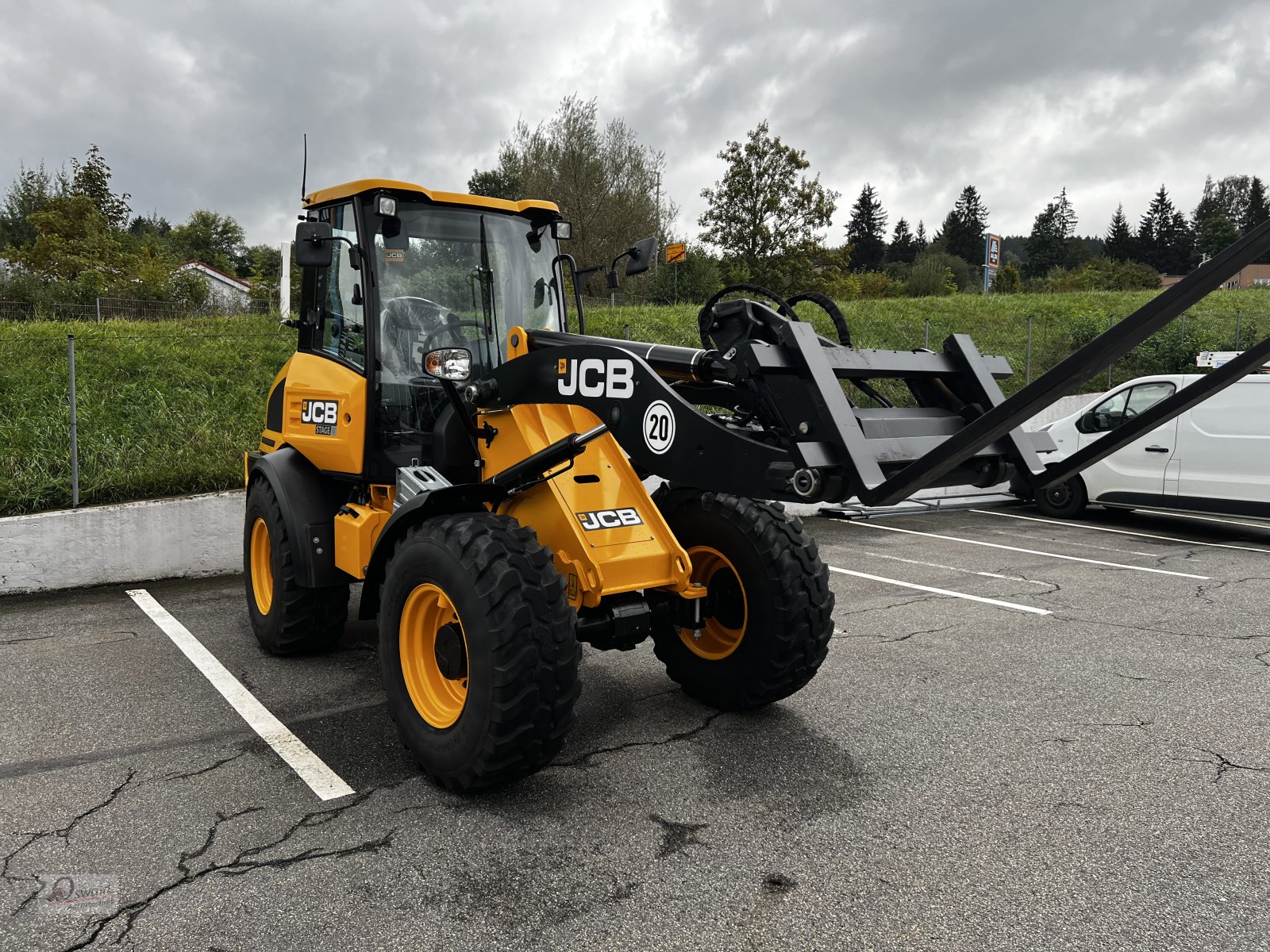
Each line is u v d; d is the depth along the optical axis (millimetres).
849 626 5688
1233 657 5074
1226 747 3789
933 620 5828
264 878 2723
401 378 4277
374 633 5523
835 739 3842
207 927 2475
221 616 5863
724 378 3434
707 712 4156
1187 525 10078
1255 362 2904
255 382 10391
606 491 3627
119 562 6832
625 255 4434
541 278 4586
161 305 19953
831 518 10234
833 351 3164
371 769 3537
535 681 3068
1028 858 2861
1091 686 4559
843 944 2410
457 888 2676
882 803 3248
